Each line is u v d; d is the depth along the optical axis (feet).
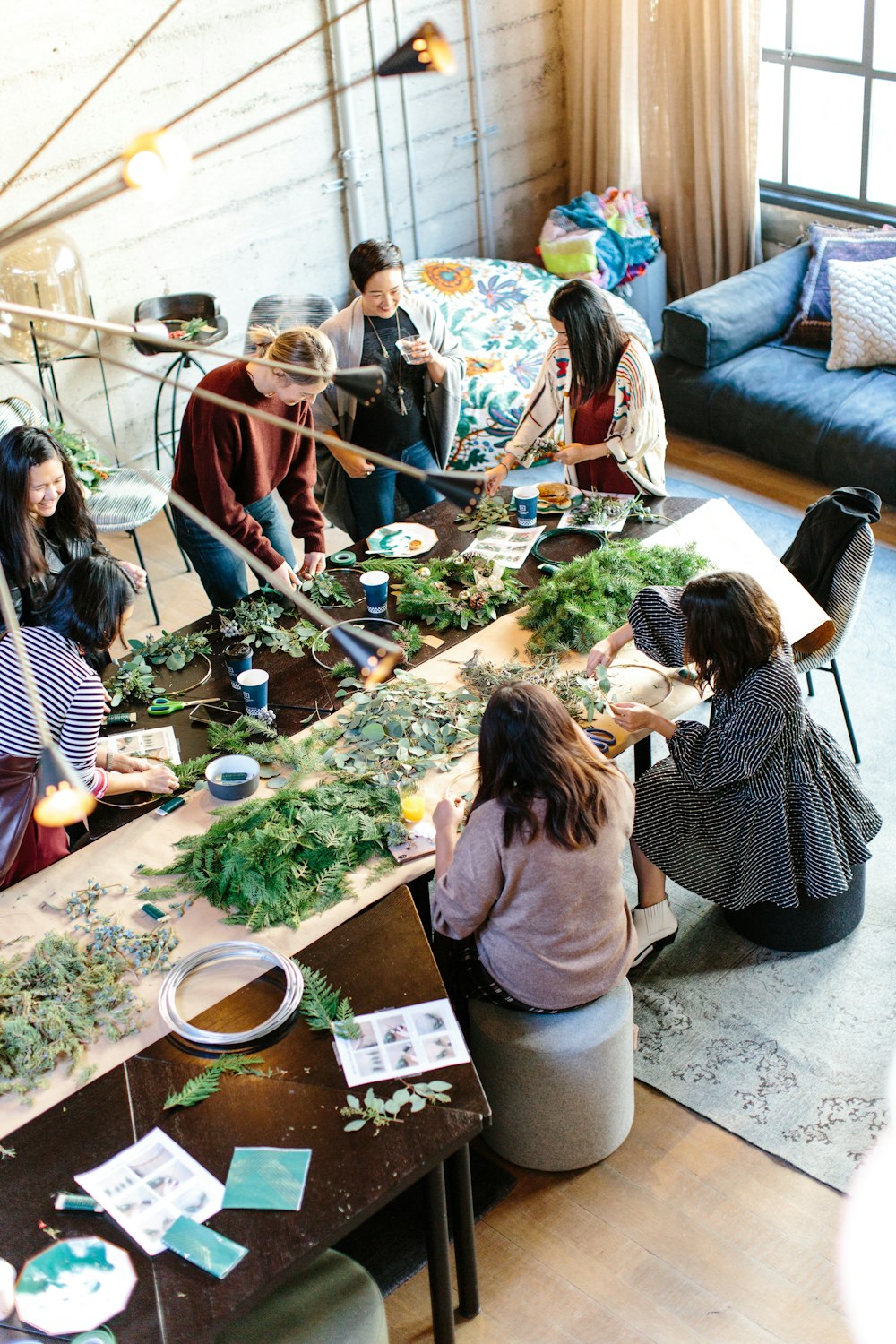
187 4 17.10
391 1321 8.65
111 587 9.02
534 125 22.66
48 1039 7.77
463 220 22.31
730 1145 9.64
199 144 18.10
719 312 19.07
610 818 8.18
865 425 17.46
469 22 20.53
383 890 8.71
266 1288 6.40
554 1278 8.84
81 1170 7.00
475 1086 7.34
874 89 19.34
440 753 9.92
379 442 14.33
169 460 19.70
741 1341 8.36
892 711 13.89
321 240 20.30
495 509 13.15
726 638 9.64
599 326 12.66
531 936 8.40
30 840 9.24
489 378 19.27
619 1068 9.05
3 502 10.81
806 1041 10.37
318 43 18.75
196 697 10.81
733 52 19.66
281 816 9.14
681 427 19.86
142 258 18.24
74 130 16.85
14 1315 6.32
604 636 10.99
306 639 11.43
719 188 21.03
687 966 11.19
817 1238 8.95
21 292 16.66
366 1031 7.69
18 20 15.81
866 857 10.83
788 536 17.33
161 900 8.79
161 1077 7.51
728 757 9.99
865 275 18.47
